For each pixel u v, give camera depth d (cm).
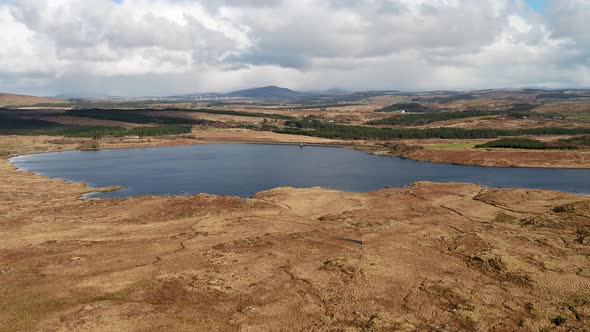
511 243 6531
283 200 10194
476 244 6438
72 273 5428
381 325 4100
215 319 4269
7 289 4912
